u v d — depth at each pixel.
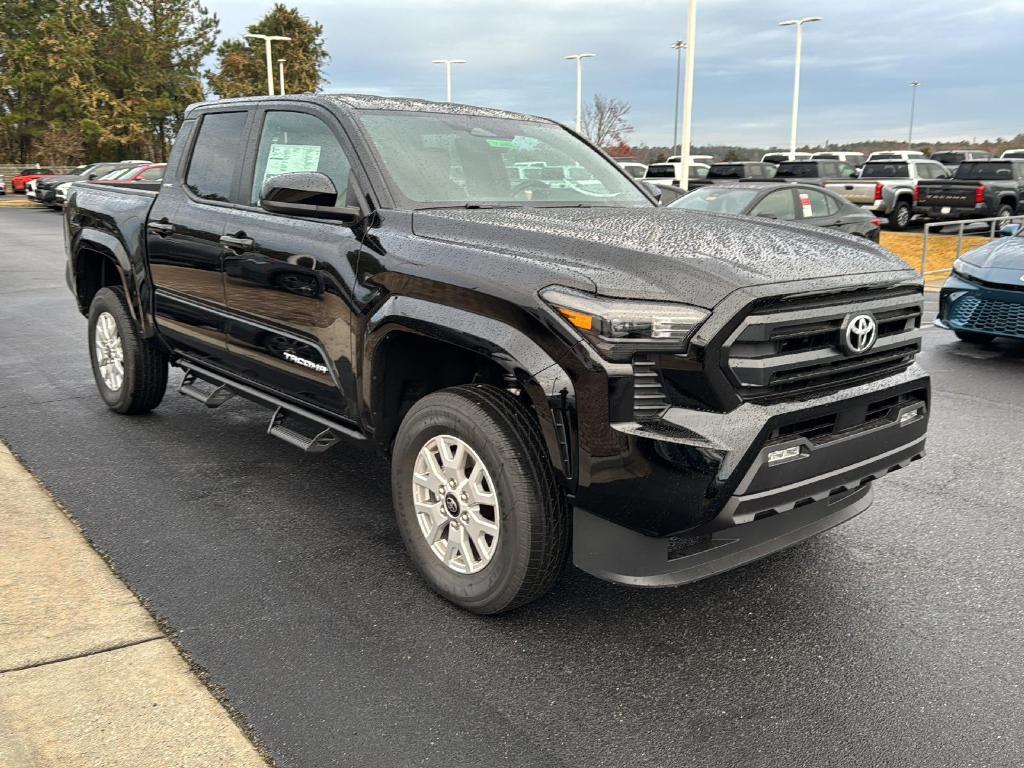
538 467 2.99
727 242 3.22
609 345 2.73
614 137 49.84
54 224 25.25
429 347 3.55
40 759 2.39
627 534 2.90
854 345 3.05
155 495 4.45
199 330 4.72
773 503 2.88
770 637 3.18
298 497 4.47
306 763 2.44
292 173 3.55
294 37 68.94
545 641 3.13
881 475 3.31
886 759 2.50
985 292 8.27
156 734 2.53
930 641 3.16
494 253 3.13
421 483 3.41
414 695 2.78
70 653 2.94
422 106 4.32
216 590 3.45
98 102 50.38
